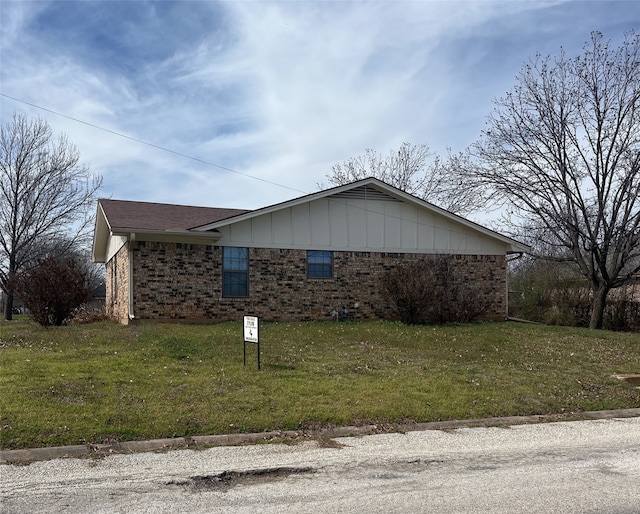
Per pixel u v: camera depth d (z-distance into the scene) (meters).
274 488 5.01
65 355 10.59
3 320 27.77
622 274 23.23
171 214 18.50
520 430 7.45
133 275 15.91
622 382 10.71
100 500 4.62
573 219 21.27
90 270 42.59
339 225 18.44
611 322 21.25
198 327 14.89
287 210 17.81
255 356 11.13
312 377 9.53
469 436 7.04
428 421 7.70
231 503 4.62
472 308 19.02
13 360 9.96
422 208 19.52
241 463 5.70
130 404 7.44
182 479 5.19
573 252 21.86
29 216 28.83
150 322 15.86
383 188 18.88
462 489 5.04
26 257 29.28
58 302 16.62
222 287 16.91
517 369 11.27
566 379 10.62
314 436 6.86
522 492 4.96
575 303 22.97
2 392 7.62
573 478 5.39
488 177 22.30
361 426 7.32
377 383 9.32
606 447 6.64
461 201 26.84
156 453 5.98
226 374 9.45
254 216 17.17
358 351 12.40
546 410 8.65
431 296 17.67
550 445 6.70
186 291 16.45
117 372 9.23
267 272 17.47
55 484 4.98
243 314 17.12
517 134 21.50
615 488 5.09
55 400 7.41
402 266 18.44
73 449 5.95
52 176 29.67
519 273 28.58
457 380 9.91
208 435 6.66
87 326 16.16
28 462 5.55
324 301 18.14
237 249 17.22
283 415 7.38
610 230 20.16
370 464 5.78
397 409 7.93
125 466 5.52
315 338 13.91
